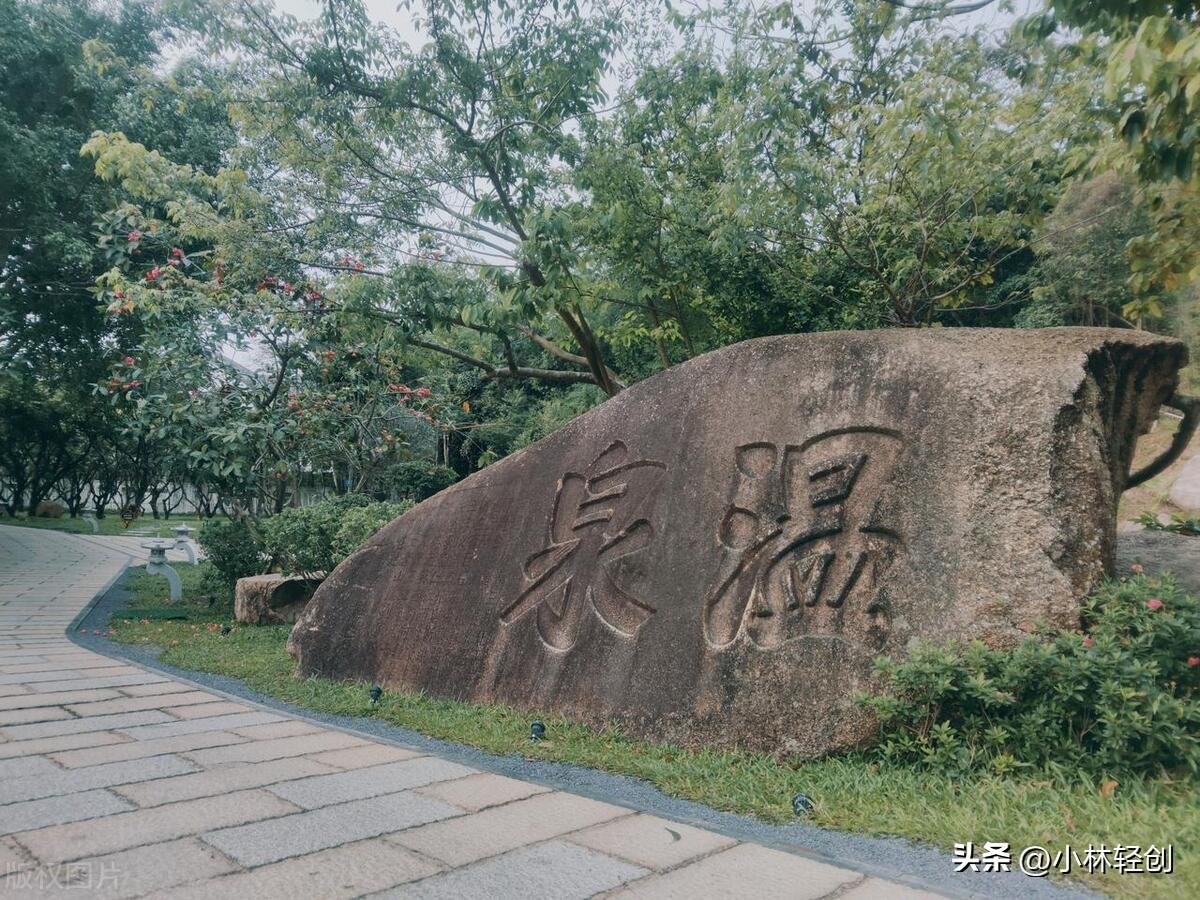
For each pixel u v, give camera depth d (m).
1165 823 2.56
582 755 3.73
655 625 4.18
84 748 3.84
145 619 8.62
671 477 4.48
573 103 7.83
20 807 2.98
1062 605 3.26
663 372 4.81
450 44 7.46
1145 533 4.70
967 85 6.83
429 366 10.05
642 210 7.98
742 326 8.45
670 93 7.97
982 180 6.99
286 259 8.27
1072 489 3.47
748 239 7.44
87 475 32.19
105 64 8.91
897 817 2.83
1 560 15.20
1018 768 3.07
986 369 3.76
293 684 5.45
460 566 5.27
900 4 6.49
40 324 13.88
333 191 8.18
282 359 8.84
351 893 2.29
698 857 2.58
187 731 4.20
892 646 3.46
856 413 3.97
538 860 2.54
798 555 3.90
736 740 3.64
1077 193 9.59
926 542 3.57
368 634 5.53
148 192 8.23
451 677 4.97
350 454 9.53
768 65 6.75
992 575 3.38
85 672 5.82
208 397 8.39
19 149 11.24
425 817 2.93
